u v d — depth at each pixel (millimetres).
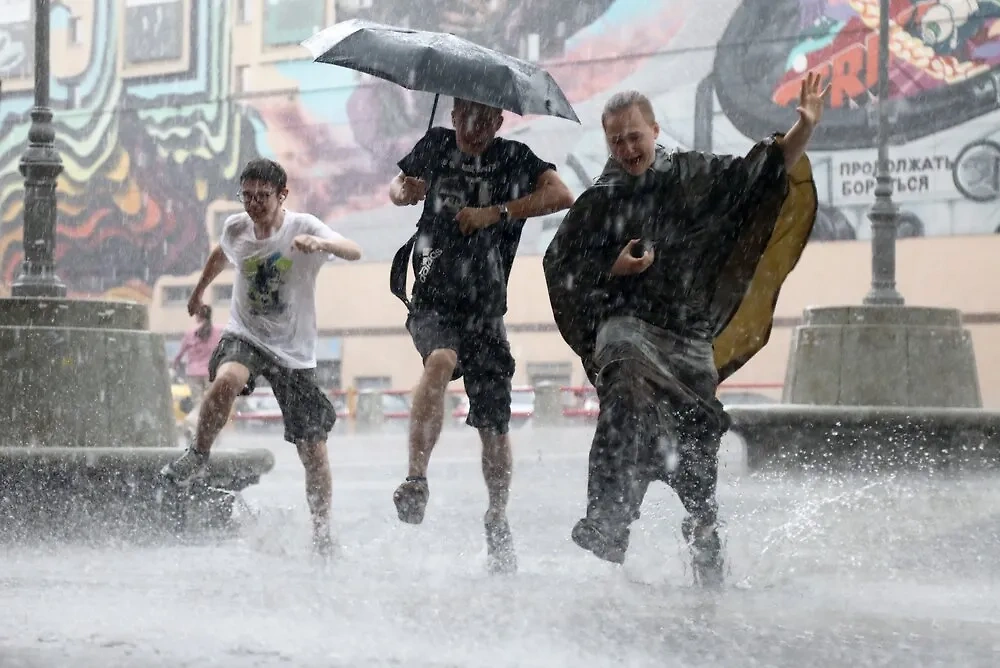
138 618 10555
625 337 13836
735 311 14234
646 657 8953
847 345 34750
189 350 62375
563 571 14539
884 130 37781
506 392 15625
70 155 159250
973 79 118875
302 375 17547
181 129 153625
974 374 35625
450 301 15781
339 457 51062
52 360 20359
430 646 9320
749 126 127188
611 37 133500
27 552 16547
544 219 134750
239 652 9039
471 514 21719
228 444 64438
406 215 142375
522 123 136875
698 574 13516
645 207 14039
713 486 13797
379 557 15711
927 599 12148
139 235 154750
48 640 9484
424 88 16109
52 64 160375
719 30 128875
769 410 32375
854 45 123188
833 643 9578
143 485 19141
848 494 23406
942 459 32094
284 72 148875
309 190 147125
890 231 37031
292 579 13430
